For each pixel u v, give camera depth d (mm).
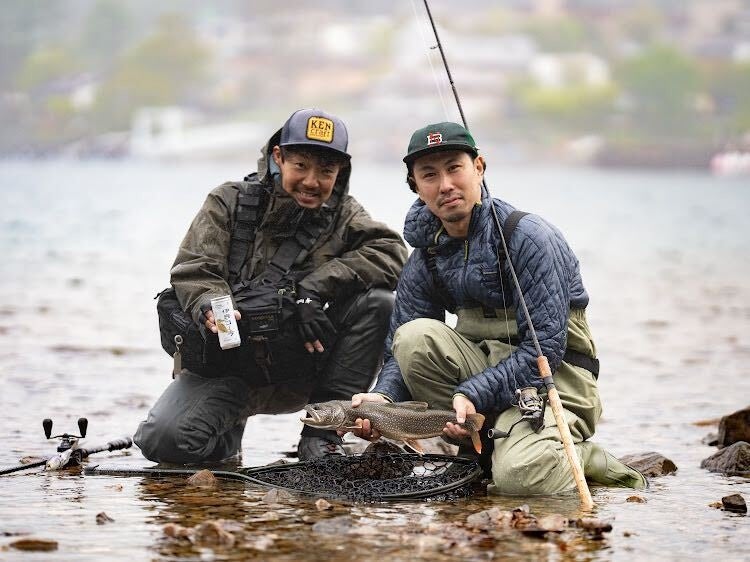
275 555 3859
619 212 45094
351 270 5461
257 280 5414
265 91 184000
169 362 9180
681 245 27797
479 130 161625
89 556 3842
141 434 5469
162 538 4059
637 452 6074
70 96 185500
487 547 4000
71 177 77250
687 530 4312
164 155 165625
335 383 5535
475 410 4918
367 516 4418
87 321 11875
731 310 14391
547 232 5047
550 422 4984
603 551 3996
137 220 33000
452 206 5004
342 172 5551
